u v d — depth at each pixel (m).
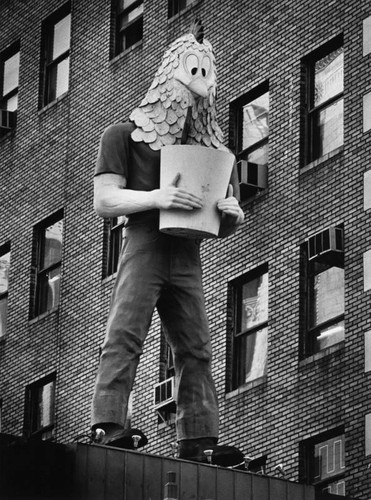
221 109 45.56
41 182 52.28
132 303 26.61
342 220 41.50
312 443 40.62
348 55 42.53
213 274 44.53
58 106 52.34
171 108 27.00
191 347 26.88
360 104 41.91
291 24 44.31
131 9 50.47
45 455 24.95
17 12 55.31
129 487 25.14
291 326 42.03
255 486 26.02
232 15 46.12
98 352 48.16
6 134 54.25
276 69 44.41
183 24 47.81
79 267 49.81
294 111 43.62
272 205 43.44
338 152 42.06
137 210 26.50
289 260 42.62
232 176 27.19
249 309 43.53
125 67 49.75
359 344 40.12
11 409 51.00
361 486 39.00
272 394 41.84
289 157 43.38
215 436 26.78
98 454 25.11
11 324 52.00
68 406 48.78
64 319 49.88
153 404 45.25
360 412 39.56
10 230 53.09
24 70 54.31
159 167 26.88
